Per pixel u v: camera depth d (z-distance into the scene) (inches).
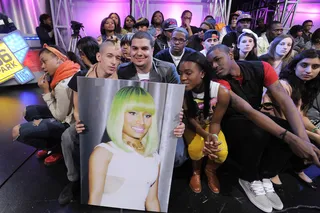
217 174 61.8
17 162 63.2
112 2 198.5
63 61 52.1
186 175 61.1
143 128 40.8
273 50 78.3
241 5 333.1
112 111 39.8
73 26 165.5
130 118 40.2
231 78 53.0
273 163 50.9
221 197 53.3
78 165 50.4
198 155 51.6
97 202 45.4
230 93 46.9
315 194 55.4
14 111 101.6
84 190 44.7
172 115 39.9
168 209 49.2
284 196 54.4
